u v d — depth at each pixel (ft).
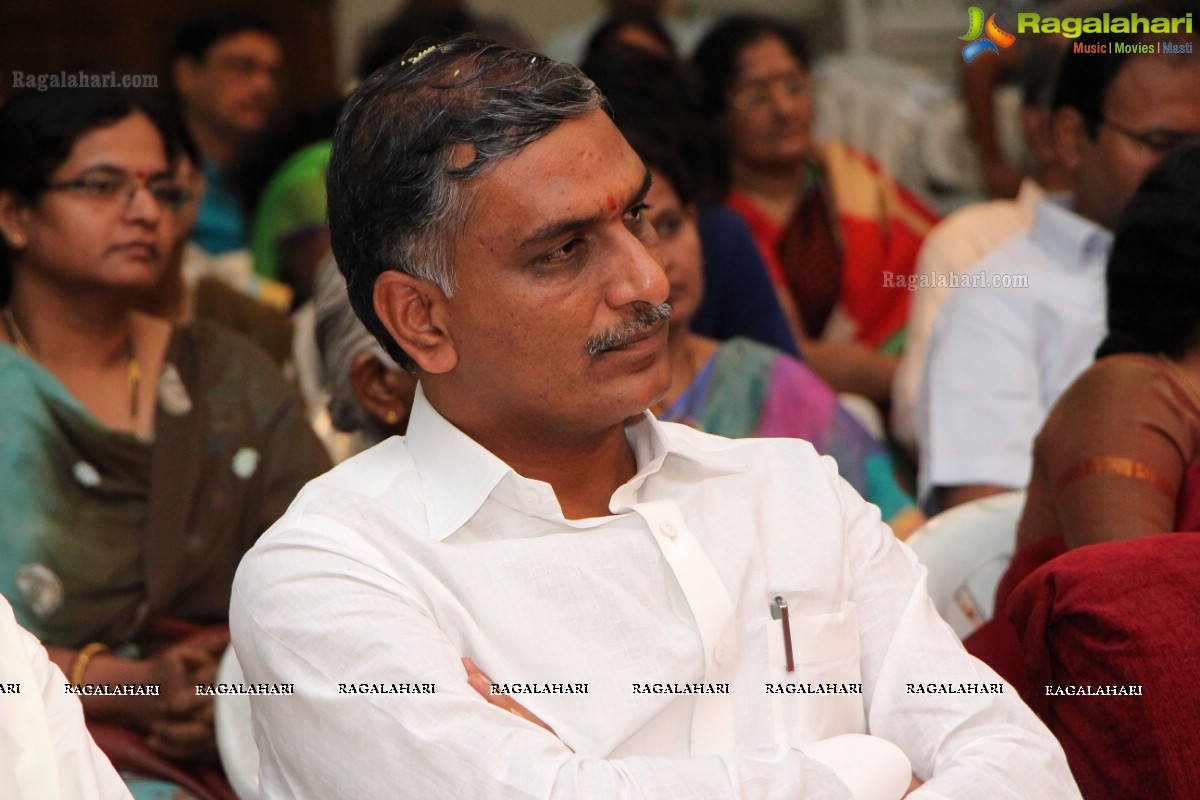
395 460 11.89
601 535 11.41
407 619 10.86
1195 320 15.06
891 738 11.68
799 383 21.11
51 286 19.49
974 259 26.40
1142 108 20.92
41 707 10.34
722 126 29.07
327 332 16.66
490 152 10.48
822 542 11.95
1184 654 11.95
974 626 16.65
